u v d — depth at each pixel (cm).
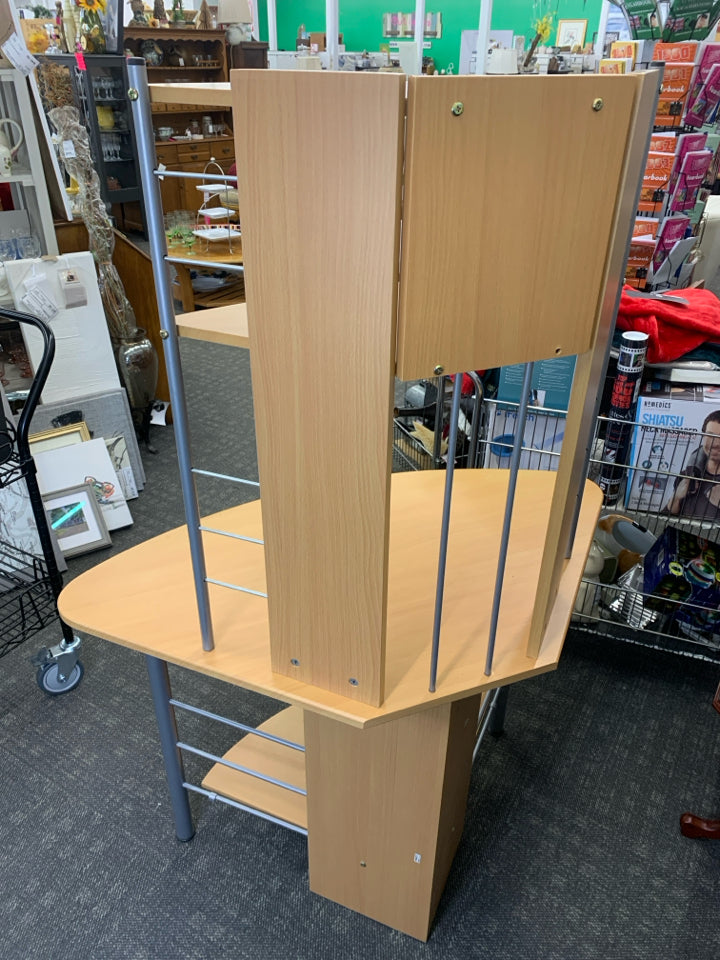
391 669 117
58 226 311
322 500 98
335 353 87
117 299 324
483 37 388
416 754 130
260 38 795
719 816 181
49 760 196
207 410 386
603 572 218
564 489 101
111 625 132
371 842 147
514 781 191
